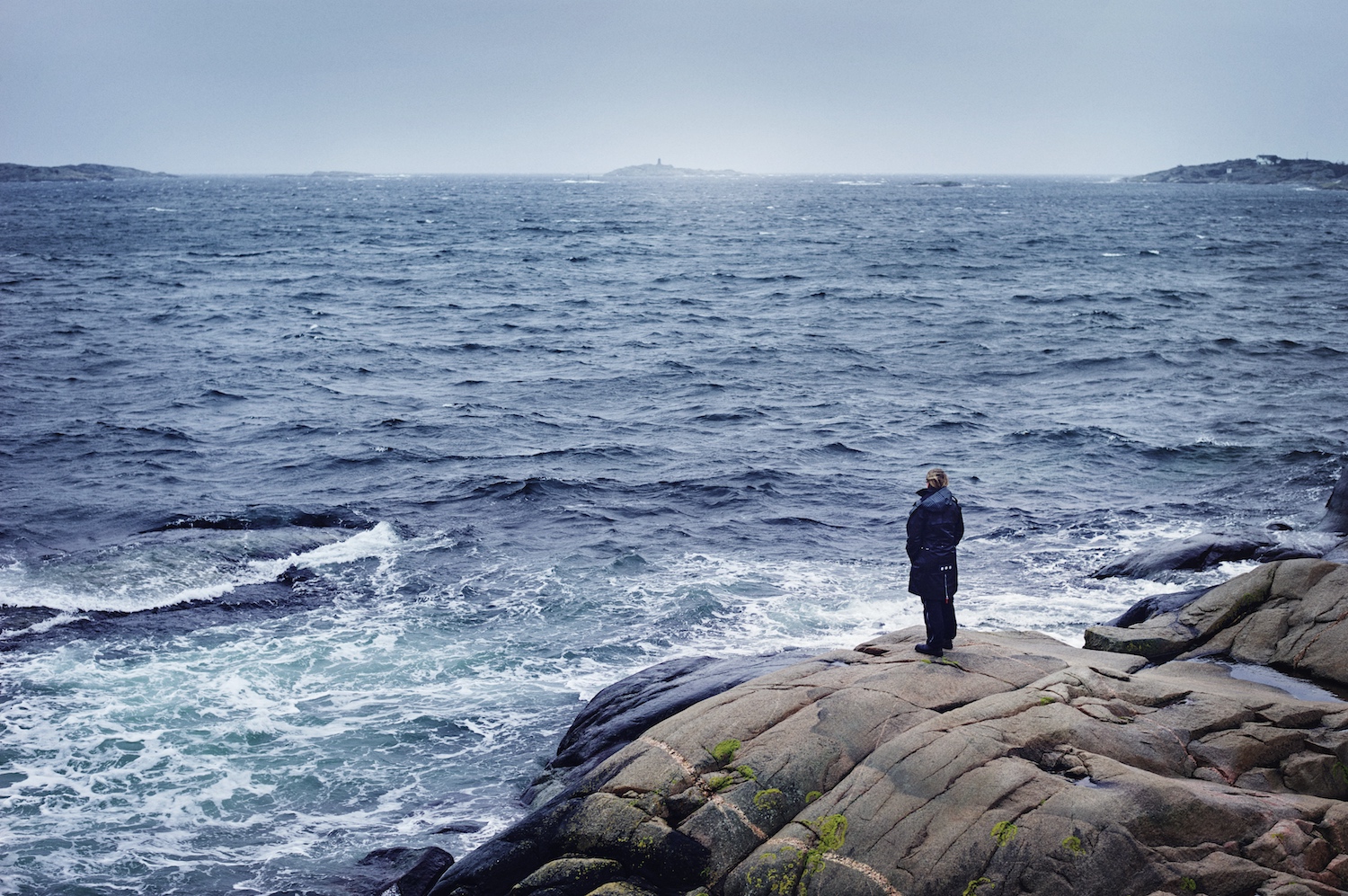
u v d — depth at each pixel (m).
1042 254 76.25
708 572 16.64
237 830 9.80
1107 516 19.03
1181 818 6.82
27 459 22.84
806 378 32.62
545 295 54.62
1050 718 7.94
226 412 27.88
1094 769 7.32
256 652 13.66
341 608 15.16
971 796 7.11
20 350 35.34
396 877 8.79
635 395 30.64
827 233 104.62
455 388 31.48
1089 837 6.68
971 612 14.57
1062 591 15.37
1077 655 10.21
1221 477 21.22
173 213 135.75
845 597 15.54
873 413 28.00
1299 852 6.70
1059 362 34.19
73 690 12.41
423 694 12.63
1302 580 11.05
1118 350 35.75
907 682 8.55
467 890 7.66
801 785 7.54
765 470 22.39
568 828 7.74
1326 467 21.25
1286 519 18.30
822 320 44.41
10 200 177.38
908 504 20.28
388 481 21.84
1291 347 35.16
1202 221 123.81
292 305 49.47
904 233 104.06
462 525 19.06
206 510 19.41
